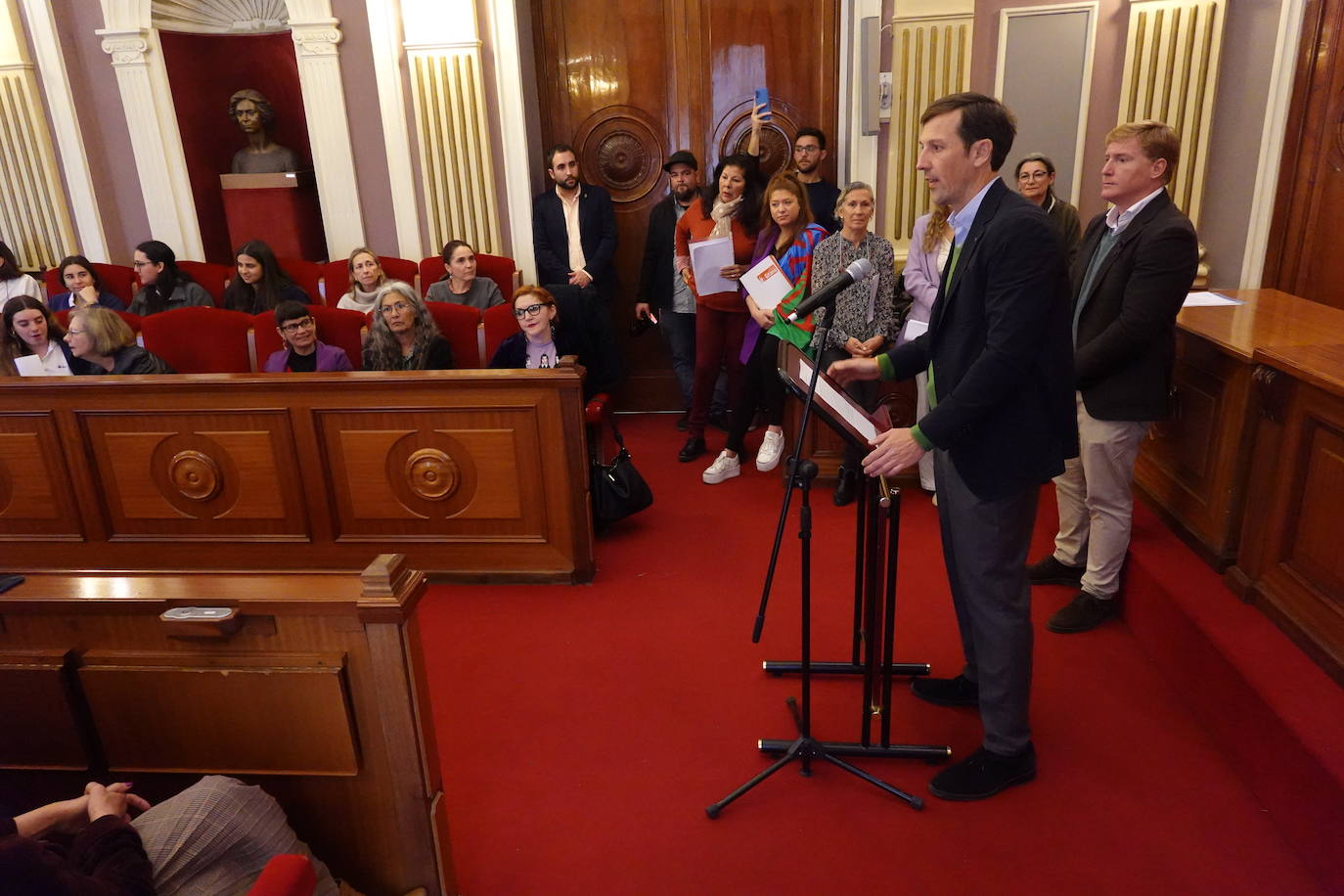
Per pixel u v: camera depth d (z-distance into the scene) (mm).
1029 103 4500
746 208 4219
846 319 3760
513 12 4691
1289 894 1899
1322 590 2258
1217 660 2340
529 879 2016
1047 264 1874
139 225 5496
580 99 5113
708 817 2186
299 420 3264
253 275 4723
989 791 2199
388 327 3670
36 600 1652
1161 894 1914
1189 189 4375
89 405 3320
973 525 2084
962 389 1908
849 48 4699
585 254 4918
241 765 1736
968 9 4309
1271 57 4039
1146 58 4270
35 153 5352
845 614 3088
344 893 1756
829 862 2037
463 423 3219
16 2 5090
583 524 3279
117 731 1723
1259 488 2473
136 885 1253
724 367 5059
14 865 1070
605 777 2342
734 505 4020
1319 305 3209
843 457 4090
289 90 5738
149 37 5105
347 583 1685
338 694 1655
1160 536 2955
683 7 4918
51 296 5230
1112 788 2227
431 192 5016
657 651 2900
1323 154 3947
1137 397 2596
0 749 1732
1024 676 2162
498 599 3256
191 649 1688
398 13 4770
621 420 5359
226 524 3424
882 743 2350
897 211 4625
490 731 2537
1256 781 2166
